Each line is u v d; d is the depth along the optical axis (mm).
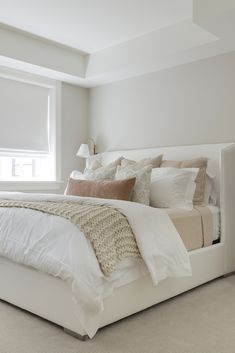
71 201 2523
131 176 3033
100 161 4414
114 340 1928
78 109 4781
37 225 2207
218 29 2898
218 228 3180
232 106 3547
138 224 2248
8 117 4109
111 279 1985
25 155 4293
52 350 1809
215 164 3486
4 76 4000
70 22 3414
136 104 4355
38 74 4234
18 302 2307
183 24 3438
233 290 2789
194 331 2047
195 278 2764
